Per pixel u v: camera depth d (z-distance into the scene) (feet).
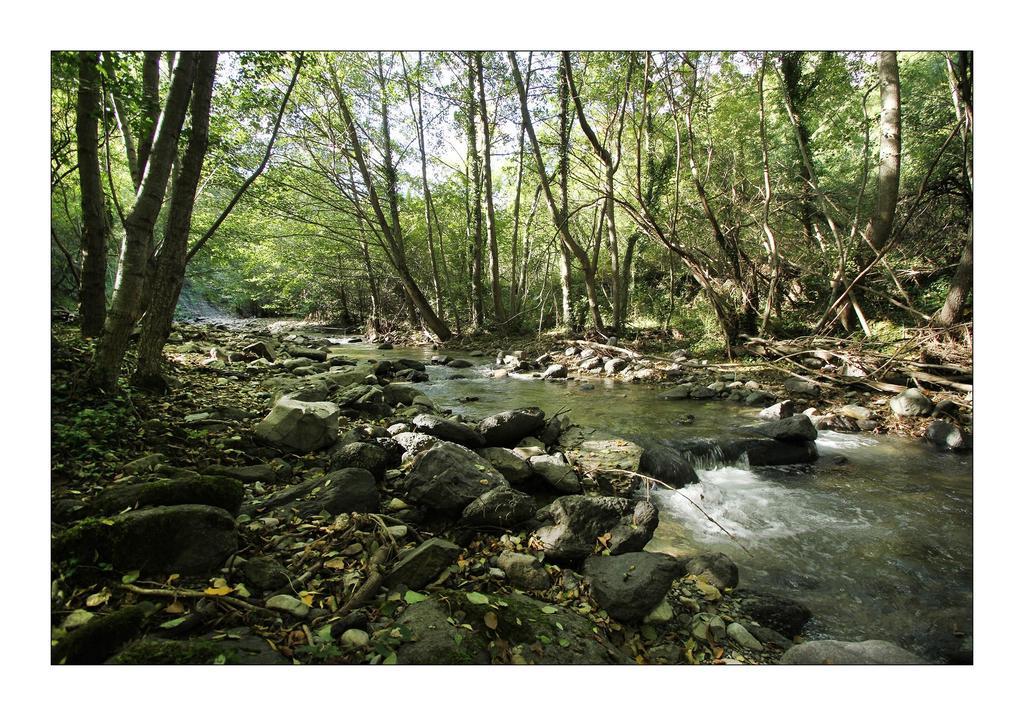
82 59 15.60
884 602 10.69
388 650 7.04
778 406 24.73
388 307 86.99
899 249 39.60
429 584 9.08
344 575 8.88
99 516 9.05
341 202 59.82
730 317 42.75
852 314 40.88
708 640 8.89
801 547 12.88
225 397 21.07
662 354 43.68
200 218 51.98
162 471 11.69
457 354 54.85
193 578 8.21
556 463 15.47
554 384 35.12
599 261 71.15
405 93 54.24
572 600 9.39
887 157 36.63
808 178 41.86
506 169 66.03
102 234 24.91
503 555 10.17
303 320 105.29
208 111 18.13
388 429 18.25
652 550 12.40
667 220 48.06
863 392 28.22
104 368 15.85
